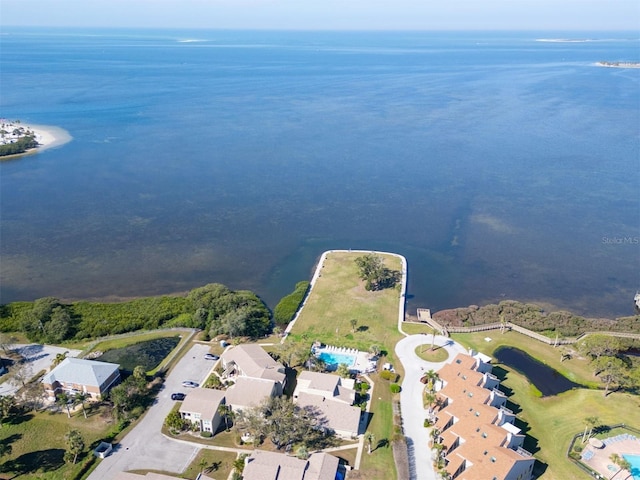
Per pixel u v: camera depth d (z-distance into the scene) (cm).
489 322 12319
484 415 8419
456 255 15950
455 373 9688
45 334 11544
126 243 16525
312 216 18762
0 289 13738
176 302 12912
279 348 10844
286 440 8269
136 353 11088
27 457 8156
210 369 10500
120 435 8662
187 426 8806
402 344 11400
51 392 9506
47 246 16238
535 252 16112
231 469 7925
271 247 16425
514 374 10456
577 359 11038
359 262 14225
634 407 9475
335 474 7619
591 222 18138
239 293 13212
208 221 18262
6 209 19025
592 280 14562
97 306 12694
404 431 8806
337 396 9212
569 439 8694
